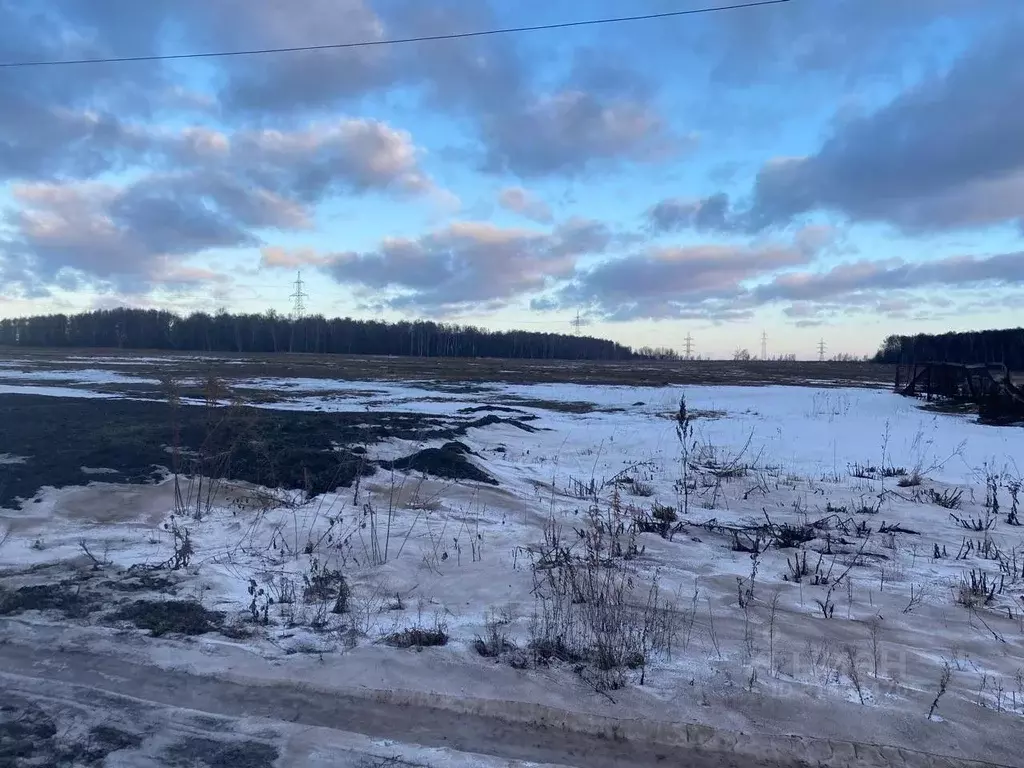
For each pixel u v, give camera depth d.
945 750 3.69
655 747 3.72
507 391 33.47
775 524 9.24
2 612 5.44
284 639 5.04
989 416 22.52
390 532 8.09
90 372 39.03
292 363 56.75
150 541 7.52
